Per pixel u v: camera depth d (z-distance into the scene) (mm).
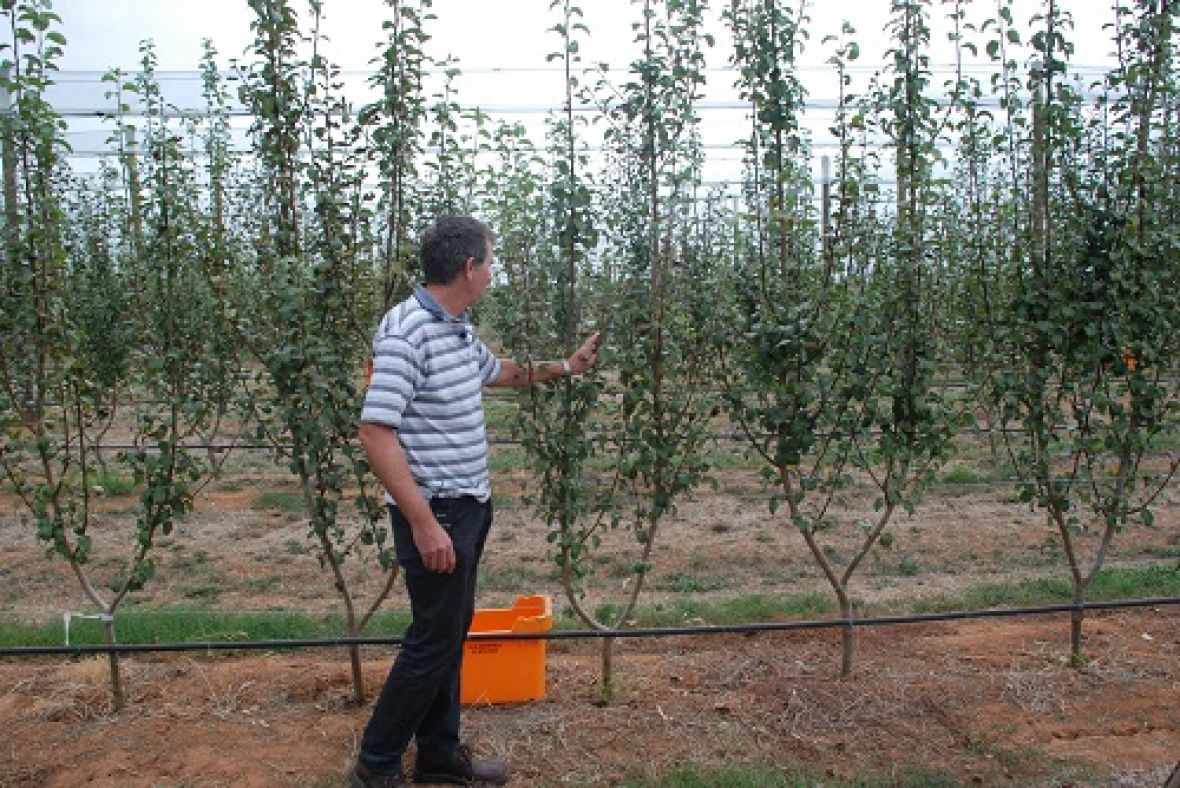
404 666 3781
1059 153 5031
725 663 5238
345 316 4727
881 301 4781
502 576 7047
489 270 3824
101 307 8883
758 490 9195
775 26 4566
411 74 4664
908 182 4797
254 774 4180
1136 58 4953
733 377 4789
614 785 4086
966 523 8109
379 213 4836
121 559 7500
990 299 5695
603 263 5070
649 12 4500
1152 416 5082
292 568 7277
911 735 4480
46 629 5848
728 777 4086
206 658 5516
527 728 4539
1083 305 4879
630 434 4688
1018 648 5395
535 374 4355
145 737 4512
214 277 5238
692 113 4594
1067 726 4547
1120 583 6344
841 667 5133
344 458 8203
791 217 4617
